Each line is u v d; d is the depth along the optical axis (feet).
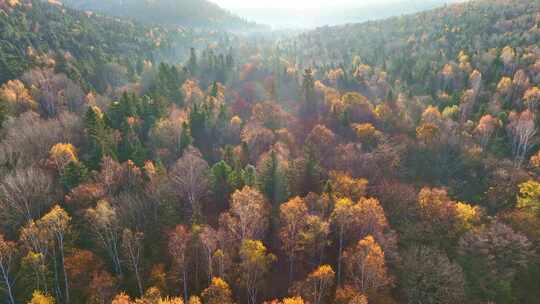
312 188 272.92
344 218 205.46
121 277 204.64
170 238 205.36
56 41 631.97
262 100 465.47
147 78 510.99
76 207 225.56
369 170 284.61
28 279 185.47
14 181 214.69
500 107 417.08
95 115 295.28
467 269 201.36
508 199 274.77
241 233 211.20
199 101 449.06
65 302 190.60
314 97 450.71
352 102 393.29
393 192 255.50
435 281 190.60
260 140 331.57
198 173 256.11
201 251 202.90
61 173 249.75
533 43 590.55
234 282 198.80
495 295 189.78
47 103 377.30
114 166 249.75
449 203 235.20
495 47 621.31
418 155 333.21
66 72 469.98
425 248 210.59
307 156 288.92
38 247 190.60
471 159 328.49
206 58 651.66
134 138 313.32
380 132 333.42
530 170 312.50
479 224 231.50
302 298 182.09
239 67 627.87
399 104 422.00
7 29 549.13
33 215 223.51
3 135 289.33
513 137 359.66
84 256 200.13
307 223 205.36
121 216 215.10
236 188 256.93
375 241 206.28
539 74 455.22
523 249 199.62
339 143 325.62
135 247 207.82
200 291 202.28
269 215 236.22
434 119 381.19
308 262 222.89
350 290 179.01
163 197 235.40
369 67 634.43
